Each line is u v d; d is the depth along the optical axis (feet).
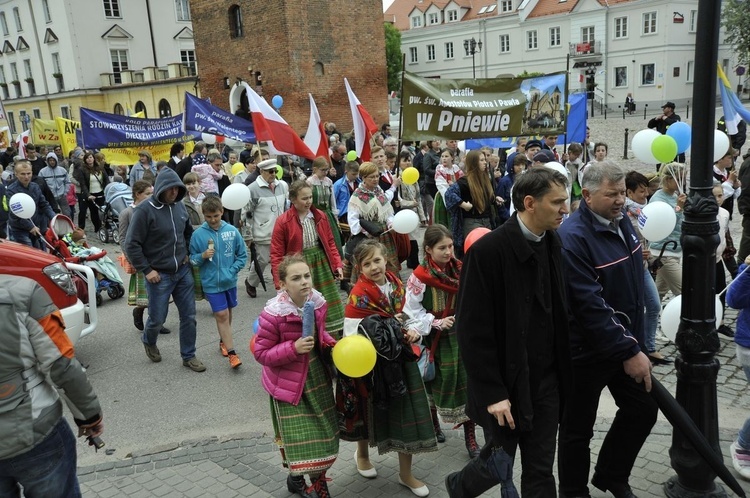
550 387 10.12
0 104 53.67
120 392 18.60
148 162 41.78
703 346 11.32
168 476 13.65
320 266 19.79
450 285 13.03
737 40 120.47
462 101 27.09
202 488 13.12
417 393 12.24
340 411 12.41
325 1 87.56
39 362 8.64
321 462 11.57
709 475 11.55
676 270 19.24
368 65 94.48
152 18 146.20
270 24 85.05
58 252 27.53
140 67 145.79
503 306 9.66
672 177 18.95
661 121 50.16
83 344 23.04
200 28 94.68
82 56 138.21
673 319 13.32
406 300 13.04
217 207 19.38
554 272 9.97
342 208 28.71
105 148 41.65
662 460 13.26
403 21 212.64
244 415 16.76
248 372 19.69
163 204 18.93
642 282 11.12
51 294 17.58
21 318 8.48
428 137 26.96
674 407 10.41
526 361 9.68
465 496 10.55
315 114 31.60
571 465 11.60
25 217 27.22
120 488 13.25
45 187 34.35
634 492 12.18
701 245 11.09
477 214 23.57
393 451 13.00
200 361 20.63
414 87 26.32
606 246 10.68
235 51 90.89
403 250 23.52
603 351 10.38
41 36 145.38
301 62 85.25
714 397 11.53
